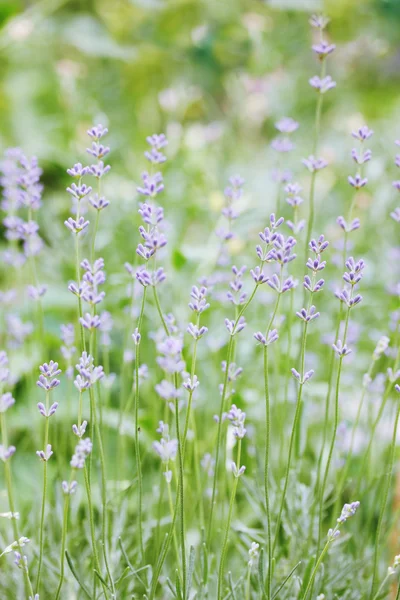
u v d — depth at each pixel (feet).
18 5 6.32
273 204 5.11
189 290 4.26
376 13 7.48
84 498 3.39
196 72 7.11
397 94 7.58
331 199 5.49
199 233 5.31
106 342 3.36
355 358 4.12
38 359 3.84
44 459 2.80
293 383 3.50
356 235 4.95
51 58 7.44
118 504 3.17
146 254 2.77
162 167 5.24
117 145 5.64
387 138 6.02
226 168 5.62
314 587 2.99
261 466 3.31
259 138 6.82
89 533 3.15
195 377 2.78
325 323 4.12
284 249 2.74
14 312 3.97
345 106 7.36
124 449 3.32
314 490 3.22
